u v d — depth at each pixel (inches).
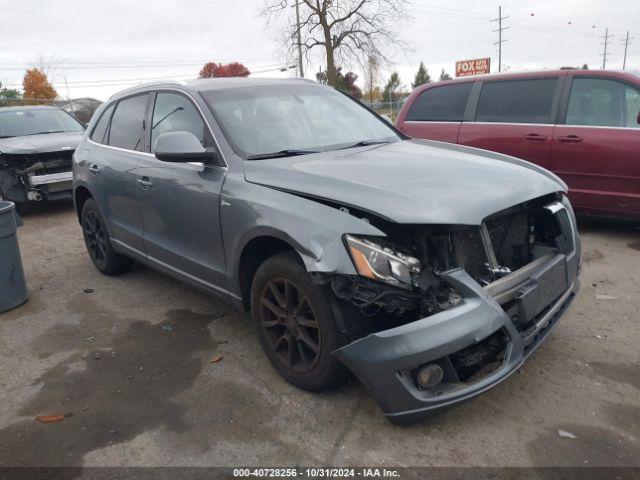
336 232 104.3
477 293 100.1
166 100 163.9
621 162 216.1
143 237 172.6
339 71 1277.1
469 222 102.0
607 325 149.7
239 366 137.6
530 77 242.4
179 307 177.9
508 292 107.8
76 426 116.8
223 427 113.4
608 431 106.3
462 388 99.9
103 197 191.9
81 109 965.2
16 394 131.3
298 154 138.9
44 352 152.5
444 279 100.9
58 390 131.9
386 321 109.7
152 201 160.9
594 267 196.1
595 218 263.9
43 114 390.0
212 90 153.9
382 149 145.7
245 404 120.9
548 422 109.7
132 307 180.9
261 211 120.0
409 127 273.4
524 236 125.9
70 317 175.9
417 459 101.3
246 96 154.7
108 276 214.1
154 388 130.0
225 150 137.3
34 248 266.1
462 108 258.8
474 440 105.6
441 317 97.0
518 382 124.0
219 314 170.4
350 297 103.7
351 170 121.2
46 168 337.1
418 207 102.1
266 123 147.4
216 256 139.6
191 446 108.3
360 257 101.0
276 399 121.8
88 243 218.7
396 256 101.3
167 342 153.5
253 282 127.1
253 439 109.2
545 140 232.8
